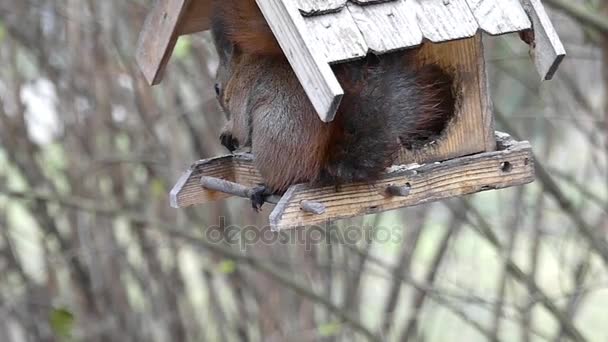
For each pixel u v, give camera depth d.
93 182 10.70
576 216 8.58
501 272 10.06
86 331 10.93
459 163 5.63
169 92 10.37
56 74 10.47
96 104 10.45
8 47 10.57
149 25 6.27
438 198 5.59
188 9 6.04
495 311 8.95
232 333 10.96
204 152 10.45
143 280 11.02
